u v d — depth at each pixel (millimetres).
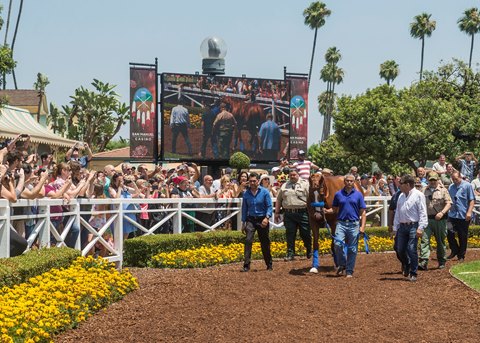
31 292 9406
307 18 85438
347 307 10547
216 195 18781
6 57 30328
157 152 34688
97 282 11102
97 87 54781
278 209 16828
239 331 9195
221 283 12859
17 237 11031
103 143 55406
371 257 17469
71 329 9305
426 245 15008
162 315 10195
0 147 13500
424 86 55219
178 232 17750
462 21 82625
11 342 7637
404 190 13320
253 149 35750
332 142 77188
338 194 13805
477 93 53688
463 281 12547
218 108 35125
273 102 36062
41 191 12289
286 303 10852
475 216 23297
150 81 34469
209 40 36406
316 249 14461
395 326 9422
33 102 55406
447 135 53094
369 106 56219
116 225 15516
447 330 9211
